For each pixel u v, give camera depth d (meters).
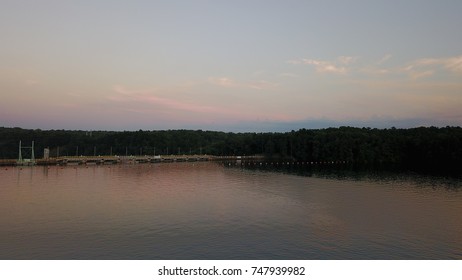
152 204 74.88
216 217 63.00
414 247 47.97
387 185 108.38
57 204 74.38
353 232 54.47
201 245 47.81
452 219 62.84
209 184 109.75
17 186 101.06
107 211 67.38
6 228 55.12
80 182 111.69
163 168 172.75
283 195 88.19
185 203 76.31
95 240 49.50
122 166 184.00
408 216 65.06
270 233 53.53
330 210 69.94
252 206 73.31
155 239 50.12
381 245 48.59
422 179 124.88
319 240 50.44
